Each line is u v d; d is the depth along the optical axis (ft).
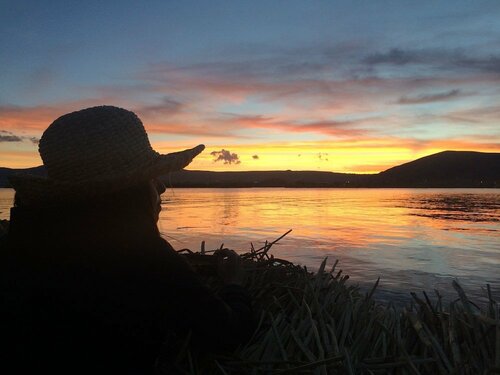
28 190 4.86
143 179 4.93
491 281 29.73
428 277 31.07
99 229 4.88
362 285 28.12
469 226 79.25
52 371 4.79
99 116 5.03
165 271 4.99
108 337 4.85
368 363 6.57
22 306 4.78
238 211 126.00
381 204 179.93
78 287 4.79
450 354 6.87
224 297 6.15
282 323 7.33
